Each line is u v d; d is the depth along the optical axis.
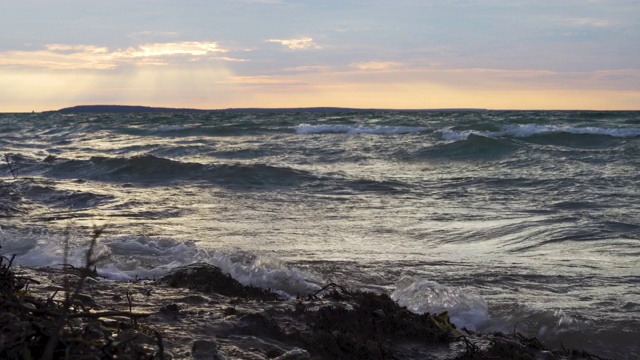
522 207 11.61
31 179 15.45
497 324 5.33
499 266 7.21
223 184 15.28
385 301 4.82
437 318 4.86
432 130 31.14
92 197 12.64
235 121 46.19
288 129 34.38
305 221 10.35
